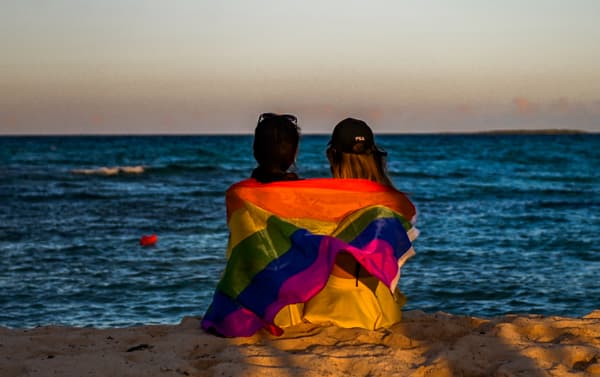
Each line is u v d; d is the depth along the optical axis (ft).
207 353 12.44
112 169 151.12
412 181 127.75
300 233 12.81
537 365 11.23
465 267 40.98
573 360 11.65
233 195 13.38
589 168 167.84
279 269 12.88
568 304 31.89
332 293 13.70
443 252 46.65
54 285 36.86
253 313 13.23
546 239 52.60
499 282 36.50
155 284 36.88
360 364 11.39
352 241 12.89
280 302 12.78
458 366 11.29
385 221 12.99
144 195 96.32
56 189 105.19
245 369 10.98
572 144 378.53
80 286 36.60
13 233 57.00
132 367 11.25
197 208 78.79
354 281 13.66
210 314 13.75
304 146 367.86
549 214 72.38
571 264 41.83
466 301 32.78
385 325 13.98
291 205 13.09
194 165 173.17
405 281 37.01
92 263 43.14
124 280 37.91
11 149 282.36
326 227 13.06
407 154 256.32
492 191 105.09
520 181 127.54
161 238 54.19
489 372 11.18
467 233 56.80
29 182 118.21
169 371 11.14
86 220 66.64
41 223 64.03
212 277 38.47
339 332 13.24
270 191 13.12
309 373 10.93
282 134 13.42
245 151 272.51
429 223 64.44
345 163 13.66
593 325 13.78
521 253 46.11
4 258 44.98
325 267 12.50
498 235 55.36
